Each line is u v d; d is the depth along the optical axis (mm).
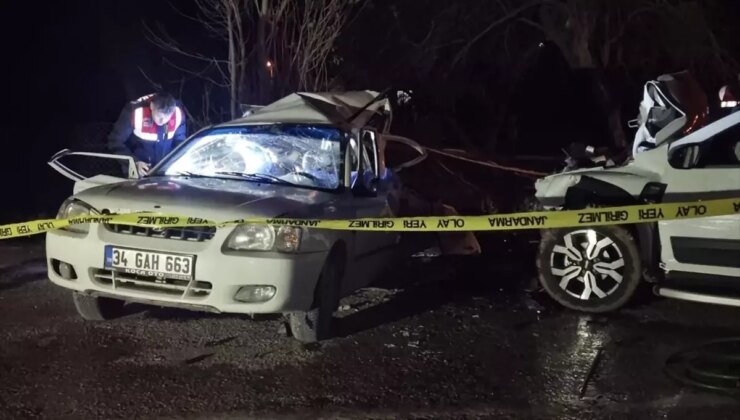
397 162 10578
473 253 9148
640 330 6379
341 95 8000
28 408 4793
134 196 5957
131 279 5758
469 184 11125
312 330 5984
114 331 6254
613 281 6816
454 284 8023
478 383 5277
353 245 6375
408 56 18031
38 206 12469
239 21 11453
